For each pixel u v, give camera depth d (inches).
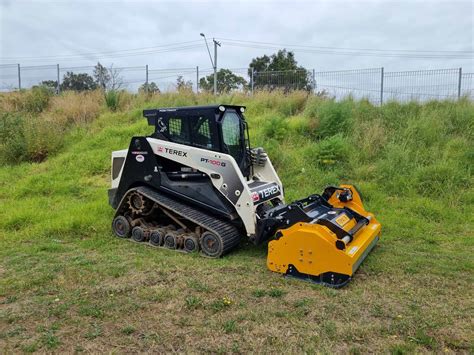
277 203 240.4
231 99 569.9
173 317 152.7
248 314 153.9
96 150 463.5
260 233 206.5
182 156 227.3
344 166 369.7
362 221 213.9
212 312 156.2
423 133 391.2
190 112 229.1
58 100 638.5
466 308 158.4
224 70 808.3
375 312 155.0
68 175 407.5
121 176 249.4
